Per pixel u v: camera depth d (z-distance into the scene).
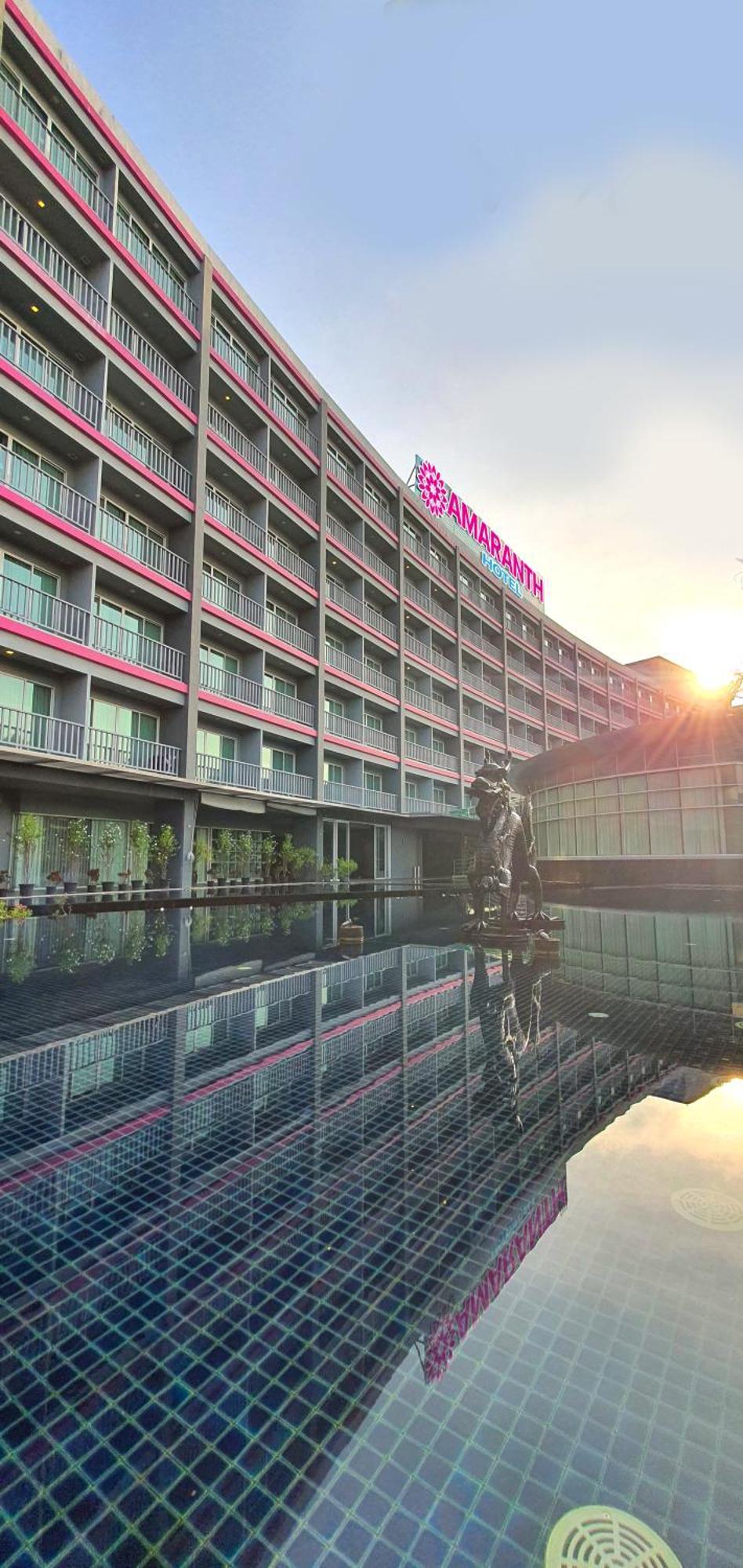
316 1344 1.77
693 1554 1.21
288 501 24.14
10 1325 1.86
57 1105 3.46
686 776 20.62
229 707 20.45
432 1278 2.04
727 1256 2.12
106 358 17.00
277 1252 2.18
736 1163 2.77
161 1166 2.79
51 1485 1.40
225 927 11.82
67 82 16.42
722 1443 1.45
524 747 42.56
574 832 24.30
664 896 18.78
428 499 38.06
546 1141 3.01
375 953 8.55
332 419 27.53
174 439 20.00
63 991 6.28
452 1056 4.24
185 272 20.73
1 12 14.90
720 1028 4.85
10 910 12.67
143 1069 4.02
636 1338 1.76
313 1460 1.43
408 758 31.41
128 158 18.11
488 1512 1.31
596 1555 1.21
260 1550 1.25
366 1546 1.25
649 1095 3.55
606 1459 1.42
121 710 17.72
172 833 18.36
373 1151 2.91
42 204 15.92
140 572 17.41
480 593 41.06
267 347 23.62
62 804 17.12
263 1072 3.96
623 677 57.66
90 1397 1.61
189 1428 1.52
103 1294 1.99
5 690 14.96
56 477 16.31
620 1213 2.39
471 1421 1.52
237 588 22.50
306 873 24.05
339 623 27.44
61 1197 2.54
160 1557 1.24
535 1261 2.11
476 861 10.26
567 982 6.61
